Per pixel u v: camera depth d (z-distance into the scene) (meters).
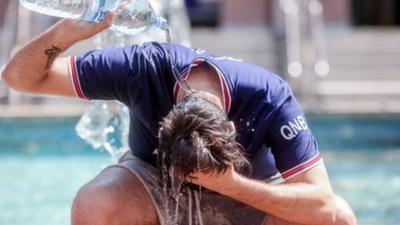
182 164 4.32
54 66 5.04
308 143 5.00
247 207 5.21
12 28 17.05
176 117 4.38
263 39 19.16
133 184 5.09
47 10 4.81
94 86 5.04
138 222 5.05
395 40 19.11
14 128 14.03
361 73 18.09
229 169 4.45
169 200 5.05
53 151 12.73
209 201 5.16
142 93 4.97
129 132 5.39
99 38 6.98
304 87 16.03
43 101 15.72
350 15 22.56
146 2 4.86
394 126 14.34
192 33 19.53
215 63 4.98
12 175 10.59
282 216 4.92
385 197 8.96
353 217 5.14
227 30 20.89
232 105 4.89
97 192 4.96
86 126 6.73
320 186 4.96
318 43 17.66
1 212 8.40
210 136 4.34
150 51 5.04
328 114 14.48
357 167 11.04
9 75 5.02
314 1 17.50
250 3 20.94
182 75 4.95
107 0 4.70
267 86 4.97
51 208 8.55
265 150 5.16
